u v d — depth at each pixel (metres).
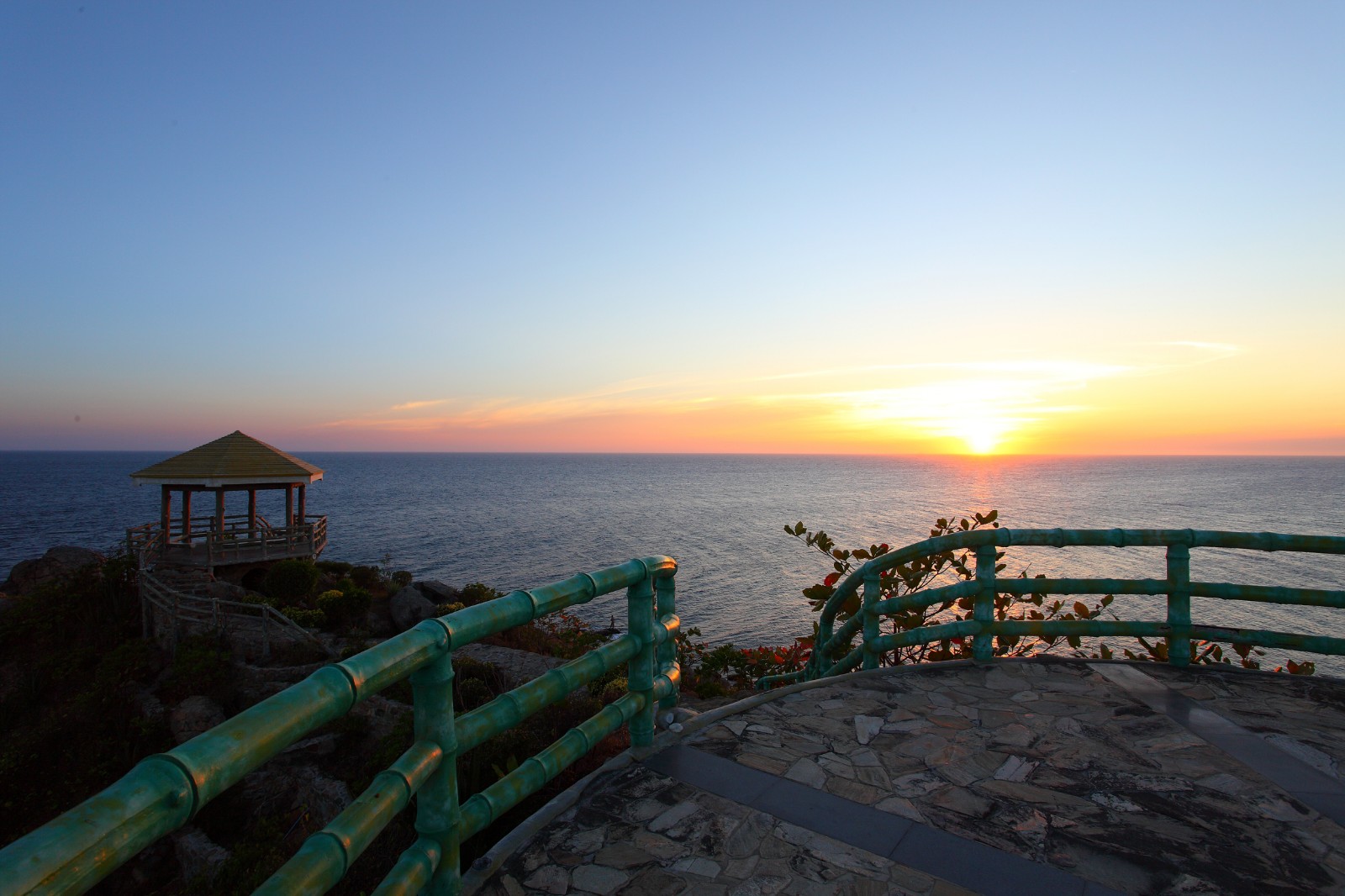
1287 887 2.49
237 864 9.99
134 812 1.14
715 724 3.89
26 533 73.00
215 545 22.05
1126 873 2.55
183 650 16.55
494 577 51.41
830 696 4.33
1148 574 37.88
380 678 1.80
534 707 2.63
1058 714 4.05
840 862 2.61
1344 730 3.82
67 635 20.70
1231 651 21.45
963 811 2.97
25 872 0.97
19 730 16.83
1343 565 39.41
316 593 22.31
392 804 1.88
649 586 3.48
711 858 2.63
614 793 3.12
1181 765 3.41
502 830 6.07
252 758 1.38
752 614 40.41
